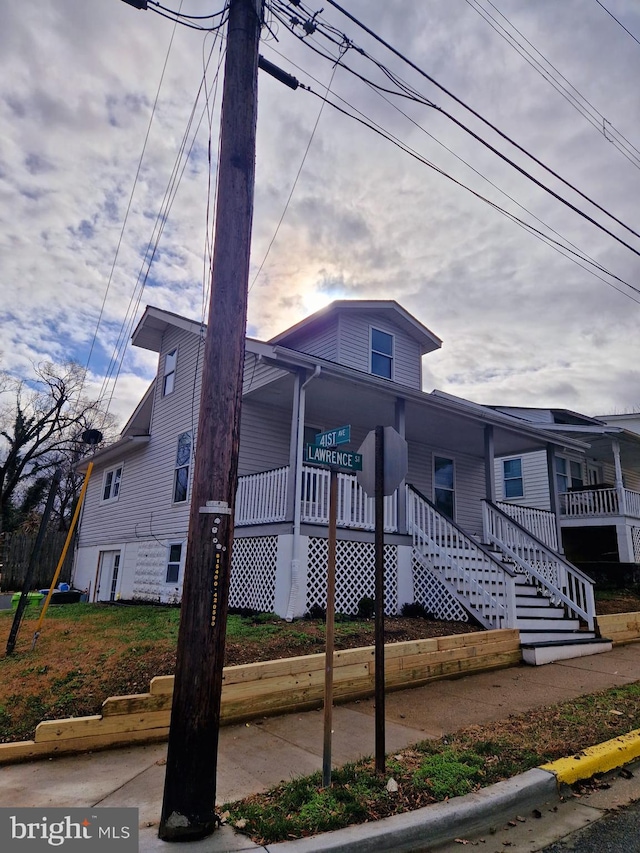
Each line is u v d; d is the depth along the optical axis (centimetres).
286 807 352
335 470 454
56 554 2238
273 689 577
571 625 977
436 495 1598
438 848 330
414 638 795
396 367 1574
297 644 707
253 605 1012
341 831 325
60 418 3581
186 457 1389
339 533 1003
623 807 385
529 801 385
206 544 355
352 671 639
